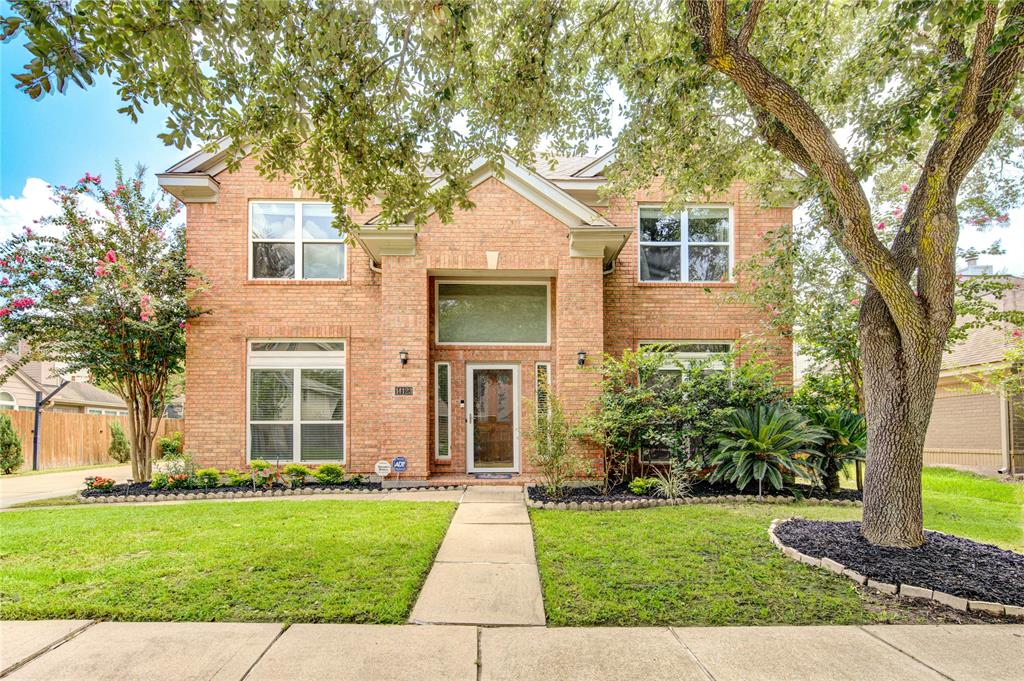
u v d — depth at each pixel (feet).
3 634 11.19
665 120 21.54
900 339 16.60
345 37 14.10
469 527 19.92
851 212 15.49
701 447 27.71
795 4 19.51
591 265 30.40
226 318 32.04
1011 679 9.70
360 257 32.78
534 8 17.47
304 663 10.07
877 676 9.78
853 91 19.31
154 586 13.60
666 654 10.54
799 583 14.15
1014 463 40.42
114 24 11.34
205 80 13.89
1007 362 33.94
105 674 9.67
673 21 19.57
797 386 33.73
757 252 32.78
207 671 9.77
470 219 30.30
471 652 10.56
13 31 10.07
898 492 16.30
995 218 26.09
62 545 17.10
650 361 28.63
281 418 32.14
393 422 29.27
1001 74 14.92
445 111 17.19
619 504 23.70
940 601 12.96
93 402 74.90
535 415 26.81
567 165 38.01
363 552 16.25
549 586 13.82
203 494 26.91
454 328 32.73
